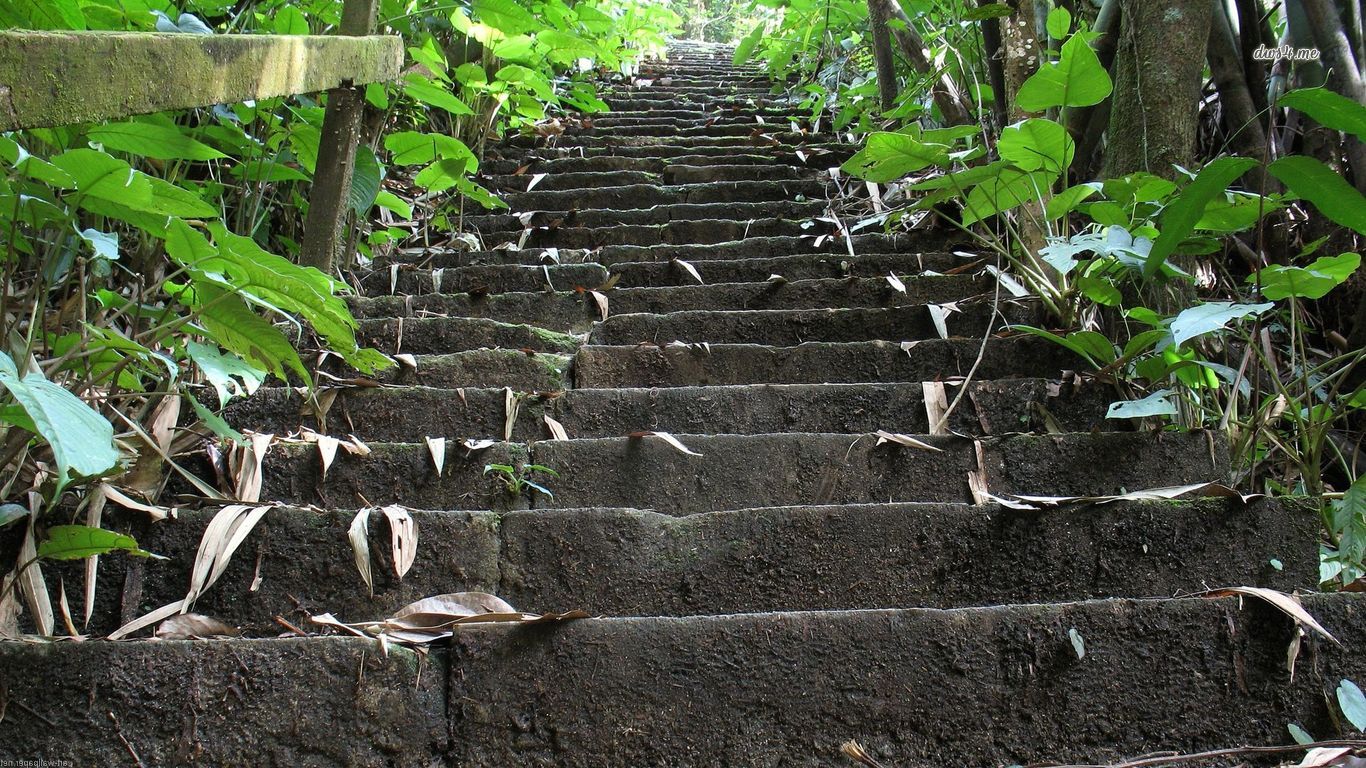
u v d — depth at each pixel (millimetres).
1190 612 1303
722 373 2301
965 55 3838
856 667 1263
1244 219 1929
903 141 2209
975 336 2465
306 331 2365
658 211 3760
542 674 1245
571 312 2725
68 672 1178
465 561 1535
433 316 2660
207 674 1195
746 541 1562
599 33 5500
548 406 2062
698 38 12539
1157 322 1877
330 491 1758
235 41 1628
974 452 1831
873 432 1876
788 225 3529
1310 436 1960
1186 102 2287
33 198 1425
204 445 1747
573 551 1552
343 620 1484
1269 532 1569
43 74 1148
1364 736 1244
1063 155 2127
